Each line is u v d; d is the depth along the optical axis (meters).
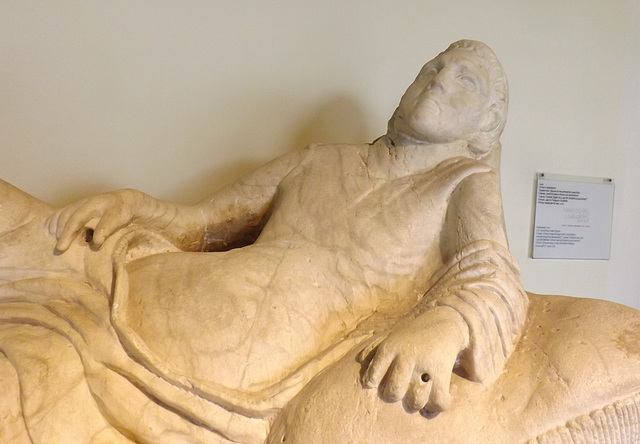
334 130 2.64
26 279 1.47
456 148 1.70
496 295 1.37
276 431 1.29
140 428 1.28
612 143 2.92
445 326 1.26
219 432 1.30
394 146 1.73
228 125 2.54
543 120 2.82
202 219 1.87
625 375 1.28
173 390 1.29
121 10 2.38
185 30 2.46
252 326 1.40
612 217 2.94
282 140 2.59
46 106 2.34
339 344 1.42
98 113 2.40
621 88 2.91
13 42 2.29
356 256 1.60
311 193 1.71
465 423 1.24
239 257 1.56
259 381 1.35
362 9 2.63
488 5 2.75
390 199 1.65
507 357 1.37
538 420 1.25
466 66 1.67
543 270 2.87
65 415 1.25
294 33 2.57
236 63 2.53
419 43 2.70
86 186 2.41
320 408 1.25
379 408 1.23
